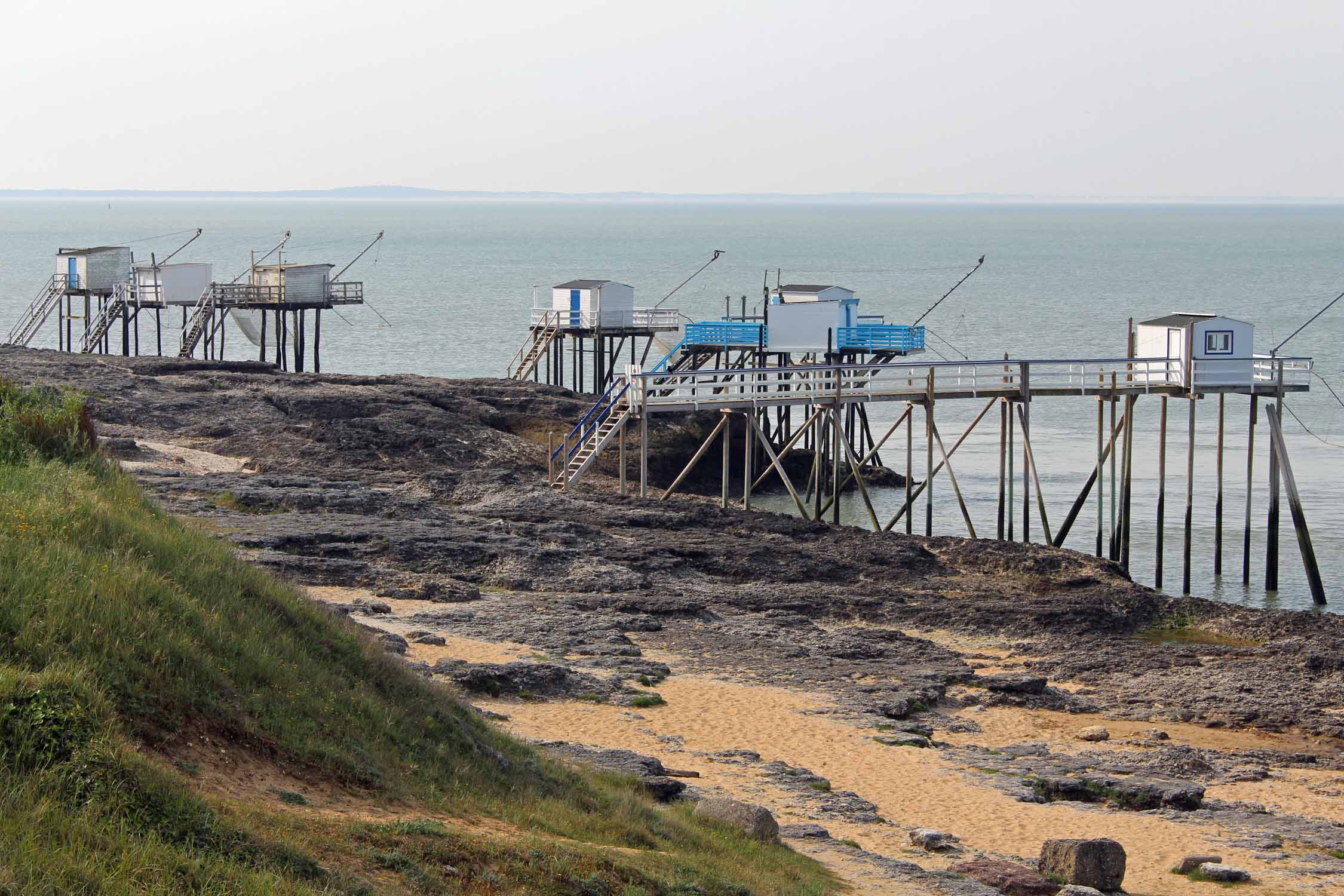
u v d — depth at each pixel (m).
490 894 19.45
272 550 53.56
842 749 36.84
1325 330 184.12
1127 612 54.50
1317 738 41.00
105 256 126.44
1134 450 102.62
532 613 48.75
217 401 87.12
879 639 49.91
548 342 107.25
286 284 115.94
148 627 23.48
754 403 69.19
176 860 16.97
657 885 21.47
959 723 40.72
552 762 28.94
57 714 19.30
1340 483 91.25
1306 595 66.38
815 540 63.44
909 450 70.88
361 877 18.56
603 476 78.69
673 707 39.62
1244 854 30.62
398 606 48.56
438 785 24.17
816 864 26.86
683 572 57.75
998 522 74.00
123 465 66.75
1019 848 29.84
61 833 16.88
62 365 93.94
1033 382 130.12
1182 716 42.53
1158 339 71.31
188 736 21.41
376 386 95.38
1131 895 27.52
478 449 78.62
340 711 24.97
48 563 25.02
